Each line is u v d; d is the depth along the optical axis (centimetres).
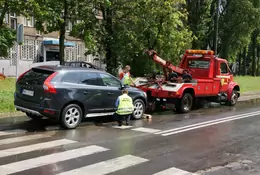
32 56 3500
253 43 5281
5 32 1544
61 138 784
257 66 6075
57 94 858
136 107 1096
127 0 1923
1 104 1163
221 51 3875
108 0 1723
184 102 1277
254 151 719
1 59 2920
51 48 3712
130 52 1997
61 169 560
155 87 1275
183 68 1508
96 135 831
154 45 2138
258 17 3688
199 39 3494
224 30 3797
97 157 636
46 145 714
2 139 761
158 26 2078
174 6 2269
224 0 3850
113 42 1919
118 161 615
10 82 1941
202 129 952
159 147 730
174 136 847
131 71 2781
